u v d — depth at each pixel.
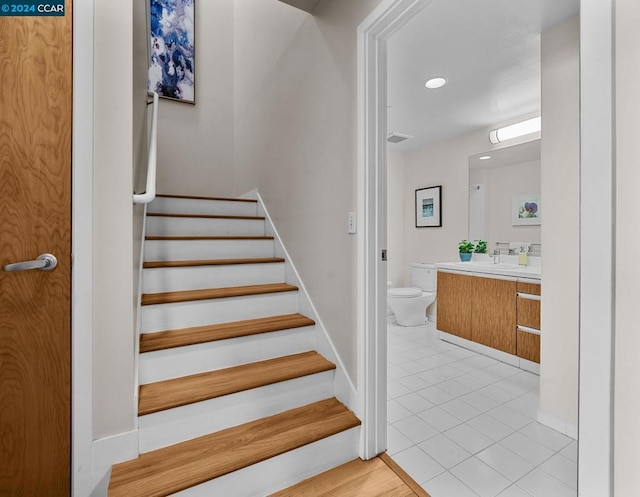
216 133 3.50
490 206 3.49
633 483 0.72
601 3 0.77
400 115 3.18
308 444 1.44
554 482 1.46
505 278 2.82
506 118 3.26
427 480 1.47
